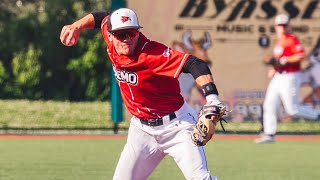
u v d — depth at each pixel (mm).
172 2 40812
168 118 16031
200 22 41094
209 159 31844
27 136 41500
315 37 41344
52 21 61750
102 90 61219
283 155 33375
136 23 15062
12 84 61375
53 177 26406
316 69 41312
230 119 41625
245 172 28047
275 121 38062
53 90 61469
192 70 14664
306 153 34156
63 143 38000
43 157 32125
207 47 41156
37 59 61281
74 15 62312
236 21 41219
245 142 38719
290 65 36625
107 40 16016
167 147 16297
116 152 34000
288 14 41344
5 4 63406
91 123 47938
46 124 47812
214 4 41156
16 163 30141
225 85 41469
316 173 27906
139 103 16031
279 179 26422
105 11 17172
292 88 36719
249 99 41469
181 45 41000
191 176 15805
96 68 61094
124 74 15641
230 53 41312
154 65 15141
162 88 15648
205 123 14438
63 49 61562
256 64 41344
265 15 41250
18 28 61688
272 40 41250
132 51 15234
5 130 44781
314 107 41281
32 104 55344
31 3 63719
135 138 16531
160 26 40781
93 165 29562
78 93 61469
